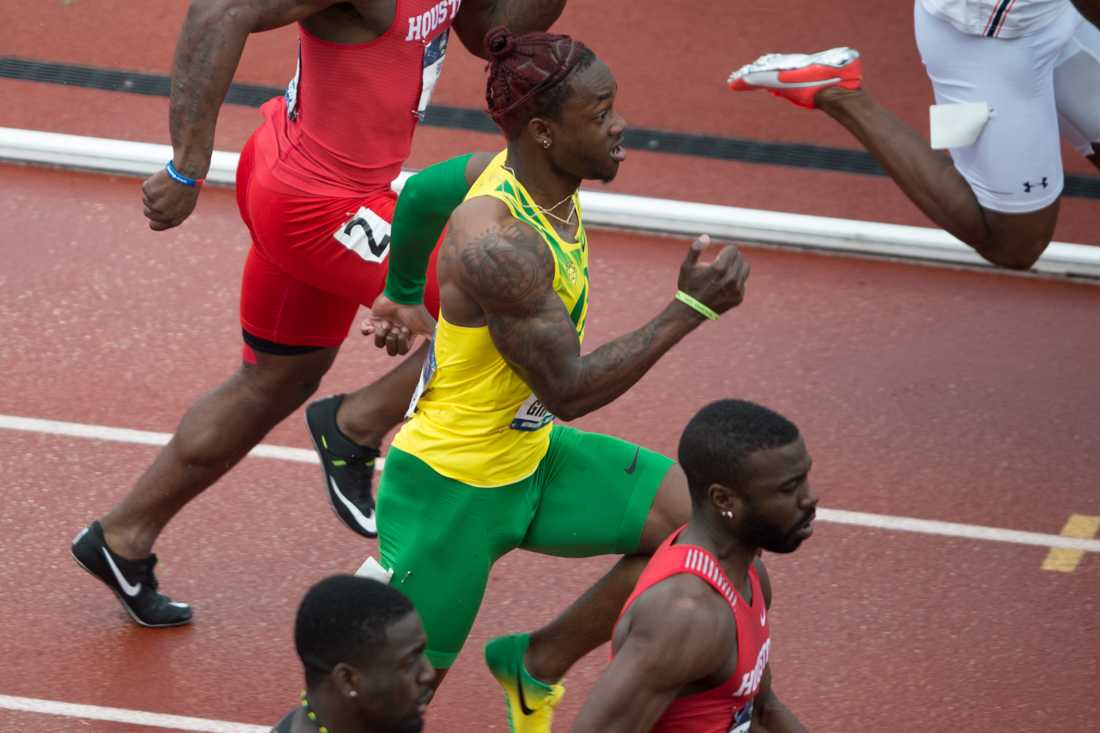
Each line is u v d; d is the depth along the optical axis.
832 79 20.66
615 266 26.98
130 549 18.06
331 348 18.20
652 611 11.39
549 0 18.70
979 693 17.95
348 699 10.47
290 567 19.70
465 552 14.84
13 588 19.12
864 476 21.92
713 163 30.42
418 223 15.75
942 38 19.48
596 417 23.14
